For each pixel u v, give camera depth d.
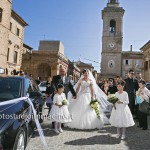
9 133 3.88
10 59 32.91
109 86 12.88
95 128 8.49
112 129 8.46
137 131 8.35
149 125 9.53
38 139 6.75
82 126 8.25
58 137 7.09
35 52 40.75
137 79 10.84
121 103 7.16
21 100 5.23
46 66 43.53
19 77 6.40
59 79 8.68
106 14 58.72
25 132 4.96
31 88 6.75
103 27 58.72
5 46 25.44
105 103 10.36
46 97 9.29
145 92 8.70
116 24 58.34
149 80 42.03
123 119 7.02
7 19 25.66
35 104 6.45
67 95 8.79
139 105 8.76
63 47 55.69
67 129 8.29
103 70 57.81
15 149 4.04
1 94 5.40
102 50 58.38
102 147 6.17
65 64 48.06
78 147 6.09
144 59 46.97
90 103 8.52
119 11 58.16
